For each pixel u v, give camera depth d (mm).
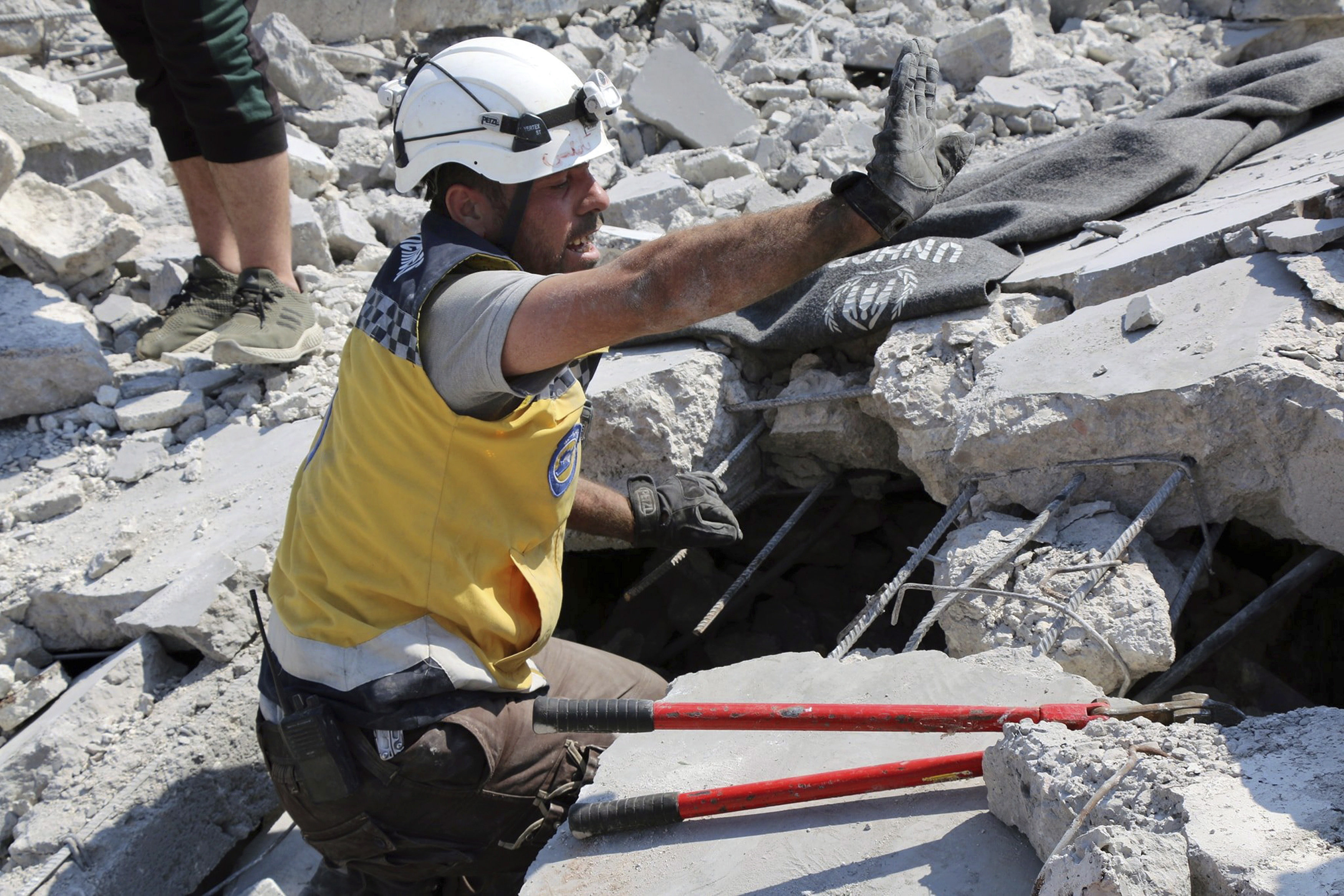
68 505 3377
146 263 4105
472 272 1990
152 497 3389
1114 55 5160
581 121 2172
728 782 1985
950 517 2711
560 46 5387
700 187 4754
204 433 3643
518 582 2229
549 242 2205
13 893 2531
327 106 5102
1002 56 4969
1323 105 3807
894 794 1890
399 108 2229
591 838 1956
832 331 3115
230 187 3537
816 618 3824
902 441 2922
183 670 2969
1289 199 2814
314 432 3523
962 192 3660
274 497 3230
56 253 3986
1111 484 2559
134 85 5070
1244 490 2436
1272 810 1484
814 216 1769
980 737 1969
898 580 2623
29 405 3674
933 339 2984
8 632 3059
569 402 2199
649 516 2705
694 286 1771
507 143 2100
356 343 2117
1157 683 2367
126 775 2719
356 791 2156
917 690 2076
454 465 2064
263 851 2838
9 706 2949
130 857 2641
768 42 5465
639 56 5664
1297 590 2867
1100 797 1588
